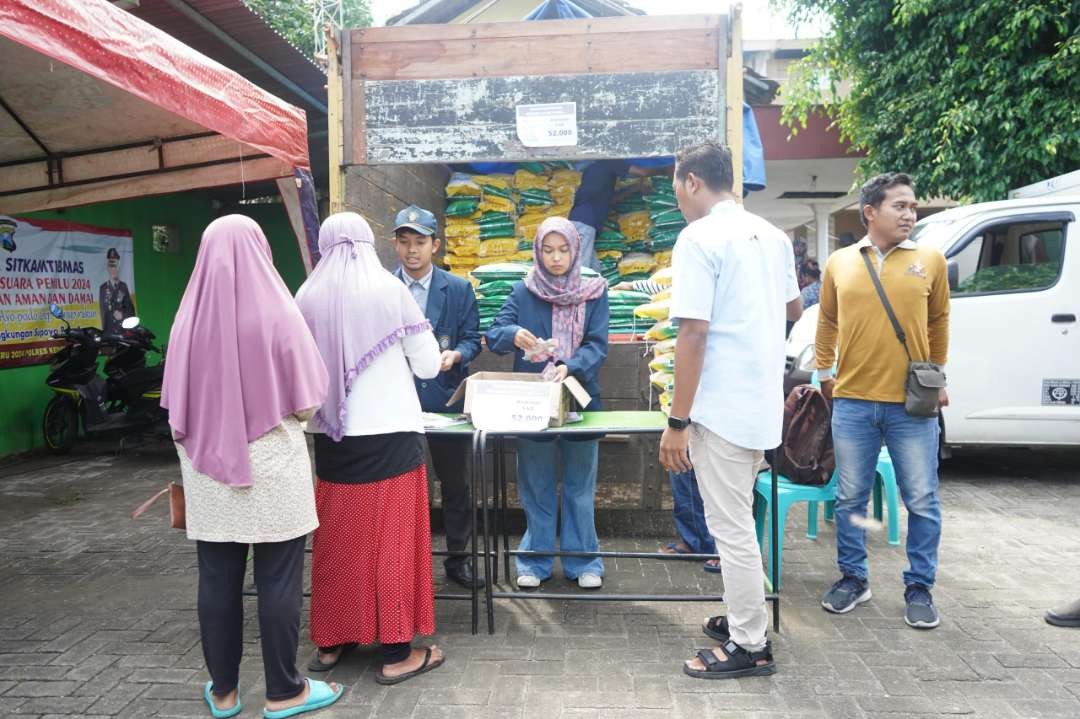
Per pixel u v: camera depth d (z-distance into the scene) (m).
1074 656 2.83
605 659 2.87
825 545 4.25
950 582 3.61
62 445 7.02
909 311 3.10
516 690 2.64
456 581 3.69
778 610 3.06
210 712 2.55
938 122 7.64
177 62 3.14
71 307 7.41
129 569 4.02
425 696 2.61
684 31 4.02
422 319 2.72
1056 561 3.89
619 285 4.63
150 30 2.98
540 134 4.09
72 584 3.80
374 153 4.15
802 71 9.03
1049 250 5.40
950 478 5.72
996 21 7.28
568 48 4.07
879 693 2.58
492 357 4.38
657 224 5.01
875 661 2.81
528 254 5.20
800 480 3.64
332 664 2.81
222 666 2.47
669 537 4.35
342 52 4.15
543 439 3.55
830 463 3.62
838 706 2.50
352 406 2.61
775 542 3.05
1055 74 6.90
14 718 2.51
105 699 2.64
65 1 2.53
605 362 4.31
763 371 2.55
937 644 2.95
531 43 4.07
